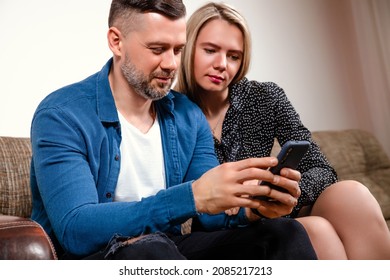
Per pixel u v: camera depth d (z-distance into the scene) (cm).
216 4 126
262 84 137
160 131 105
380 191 216
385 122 281
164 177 103
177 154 105
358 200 101
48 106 90
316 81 257
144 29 90
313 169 125
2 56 149
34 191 98
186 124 109
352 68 276
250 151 130
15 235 69
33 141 89
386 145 280
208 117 131
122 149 97
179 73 129
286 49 242
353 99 275
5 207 117
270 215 89
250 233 86
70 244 78
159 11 90
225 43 121
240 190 79
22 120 153
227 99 133
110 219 77
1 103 148
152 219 78
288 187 81
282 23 241
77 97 94
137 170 99
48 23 159
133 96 98
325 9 267
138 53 92
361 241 98
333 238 93
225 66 122
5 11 150
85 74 168
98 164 93
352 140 232
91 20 170
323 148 214
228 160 126
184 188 80
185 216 79
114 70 100
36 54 156
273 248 83
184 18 93
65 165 84
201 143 112
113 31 96
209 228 103
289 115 134
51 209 82
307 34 254
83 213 78
